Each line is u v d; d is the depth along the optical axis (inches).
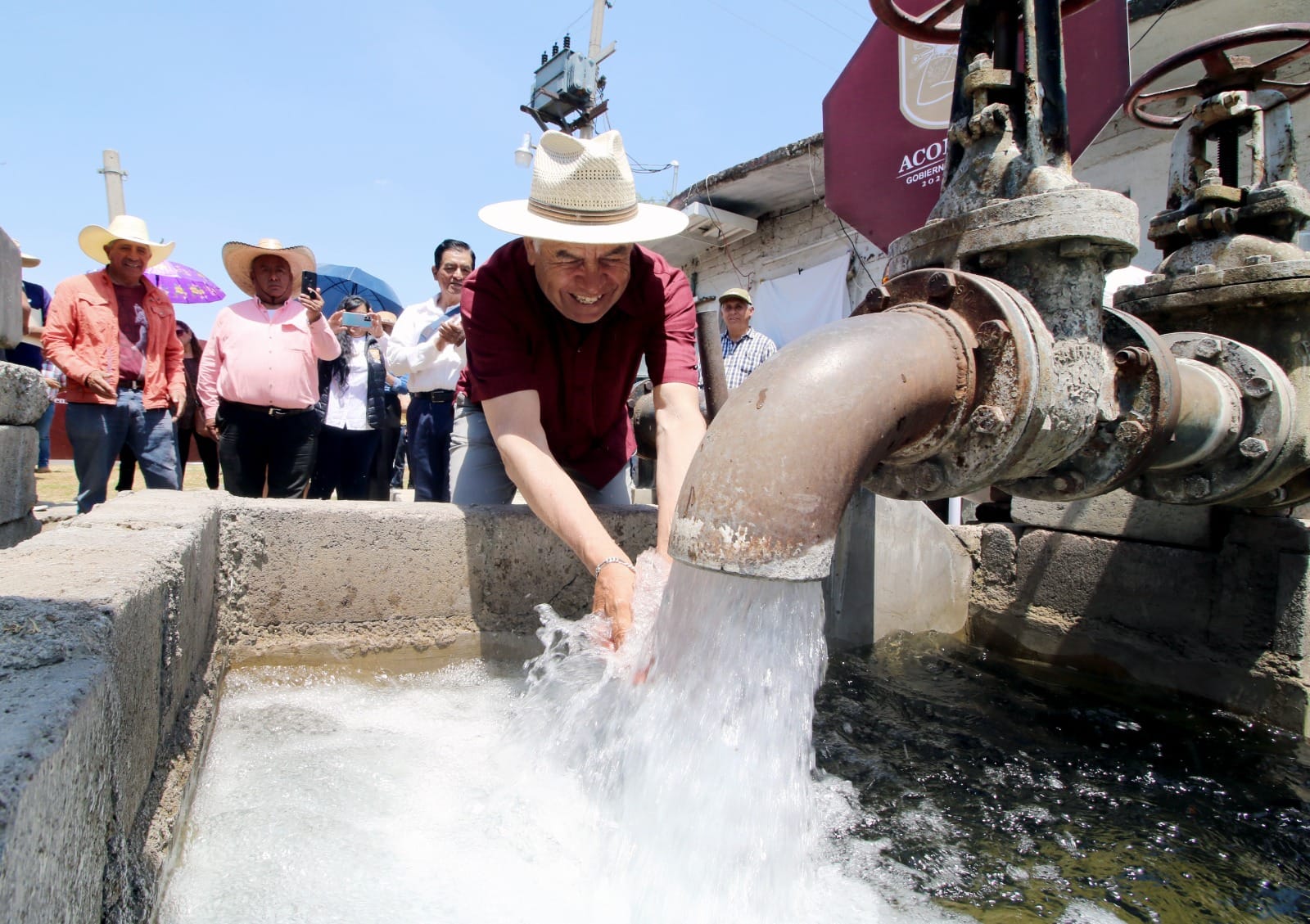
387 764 72.4
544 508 83.0
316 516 98.4
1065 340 72.2
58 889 30.9
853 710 106.3
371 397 209.6
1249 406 95.7
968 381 68.2
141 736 49.4
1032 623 139.7
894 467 78.5
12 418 121.8
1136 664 124.1
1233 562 114.1
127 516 75.8
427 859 57.1
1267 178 112.9
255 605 96.6
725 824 57.2
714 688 58.2
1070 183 73.5
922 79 193.3
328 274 338.0
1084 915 60.6
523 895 53.7
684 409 93.9
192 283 315.0
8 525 119.3
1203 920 61.2
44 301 249.4
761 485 55.3
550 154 81.0
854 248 326.6
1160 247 114.7
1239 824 77.8
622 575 74.0
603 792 64.7
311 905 51.3
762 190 348.2
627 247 85.1
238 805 63.2
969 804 79.6
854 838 70.8
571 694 80.2
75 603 43.4
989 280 71.1
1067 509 137.9
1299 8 191.9
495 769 71.5
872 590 139.6
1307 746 100.7
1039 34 76.7
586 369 97.3
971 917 59.3
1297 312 100.2
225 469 176.9
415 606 103.5
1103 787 85.2
